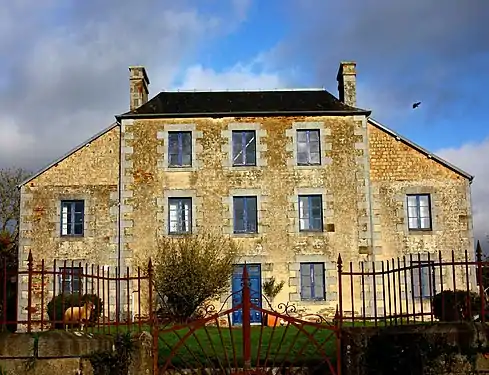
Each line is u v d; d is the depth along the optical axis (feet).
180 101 83.46
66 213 77.92
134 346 31.12
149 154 78.18
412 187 77.82
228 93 85.76
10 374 27.55
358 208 77.10
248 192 77.30
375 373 29.53
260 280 75.51
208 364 36.60
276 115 78.79
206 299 71.61
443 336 28.27
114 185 78.02
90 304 35.47
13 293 71.72
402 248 76.38
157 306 72.69
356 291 74.84
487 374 27.68
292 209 77.00
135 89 84.17
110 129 79.36
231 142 78.48
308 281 75.87
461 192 77.66
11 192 114.21
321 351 31.83
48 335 28.09
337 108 80.28
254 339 46.78
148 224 76.74
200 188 77.41
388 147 78.84
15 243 105.19
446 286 75.15
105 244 76.69
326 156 78.18
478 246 28.91
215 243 75.05
